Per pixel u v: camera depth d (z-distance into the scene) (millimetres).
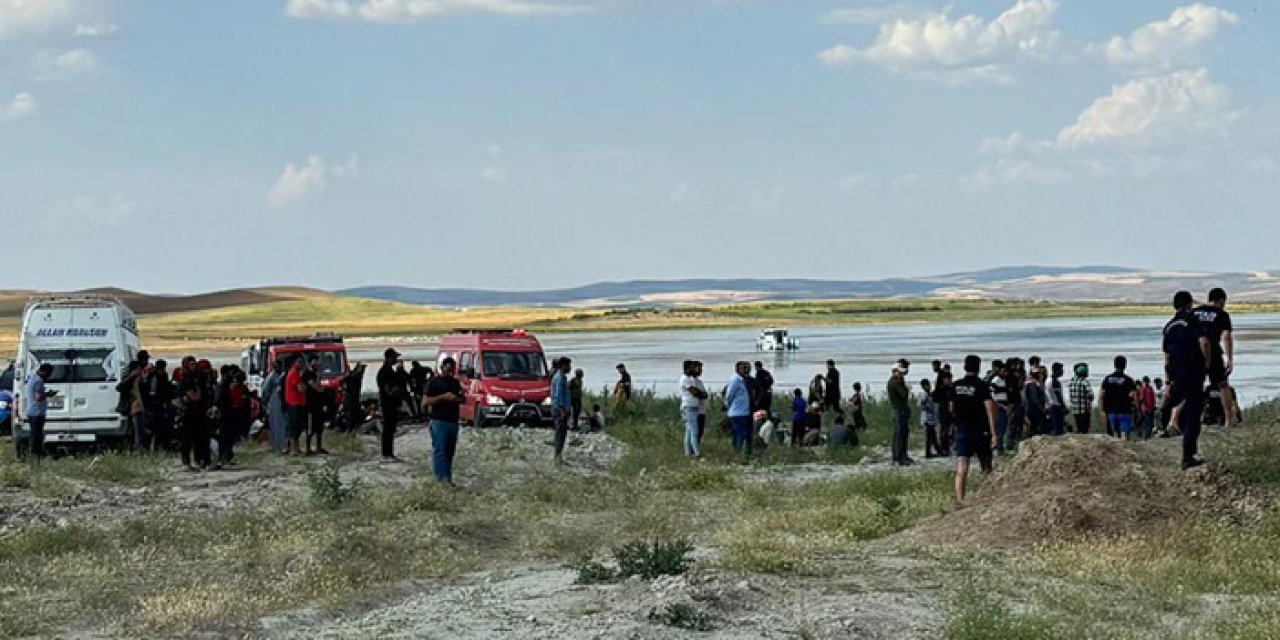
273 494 23406
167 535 18766
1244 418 26531
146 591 14992
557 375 29062
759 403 34188
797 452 31859
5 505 22344
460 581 16000
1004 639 11523
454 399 24859
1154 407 32594
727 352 120188
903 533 17938
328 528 18906
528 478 26266
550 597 13977
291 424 29938
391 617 13328
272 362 37719
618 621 12344
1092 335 141875
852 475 26469
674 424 37812
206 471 27328
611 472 28203
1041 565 14961
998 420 30609
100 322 30859
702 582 13539
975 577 14398
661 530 19797
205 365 28125
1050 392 31703
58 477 25344
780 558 15234
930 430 31125
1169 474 17625
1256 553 15352
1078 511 16734
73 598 14586
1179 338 17812
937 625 12289
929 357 96125
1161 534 16062
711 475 25969
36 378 27594
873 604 13109
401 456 30578
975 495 18734
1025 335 146375
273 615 13656
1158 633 11883
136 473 26453
